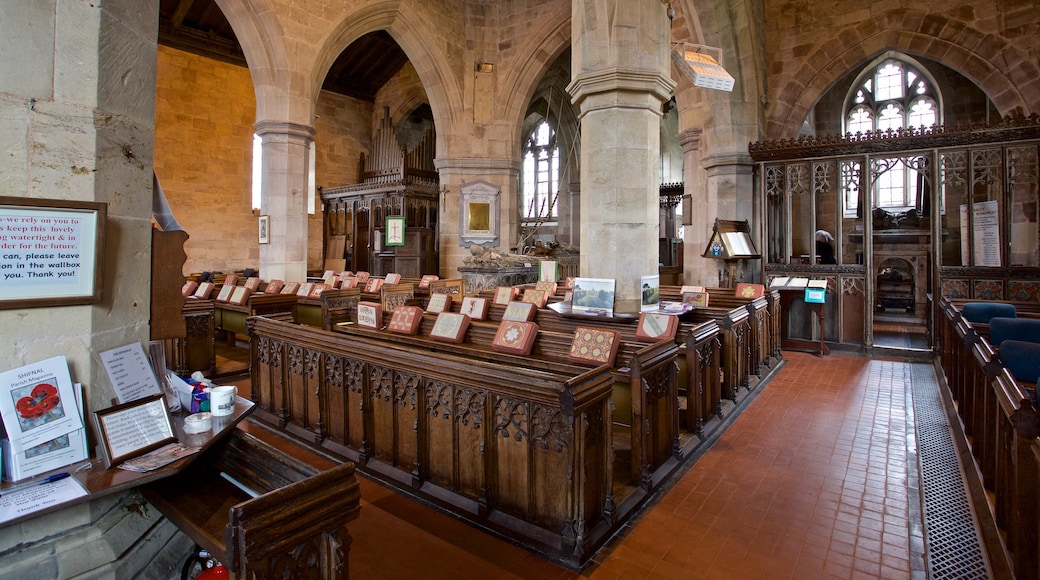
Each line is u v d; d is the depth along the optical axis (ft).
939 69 43.96
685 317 18.75
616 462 12.68
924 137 25.76
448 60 39.83
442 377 10.85
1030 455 7.35
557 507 9.38
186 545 6.80
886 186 46.93
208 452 7.38
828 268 28.35
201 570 6.82
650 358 11.76
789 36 33.53
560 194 59.98
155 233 7.29
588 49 17.33
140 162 6.80
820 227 46.42
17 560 5.23
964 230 36.88
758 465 13.17
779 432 15.55
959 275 25.23
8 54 5.37
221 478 6.82
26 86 5.50
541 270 33.76
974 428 12.77
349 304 24.36
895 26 30.91
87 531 5.74
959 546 9.50
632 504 10.73
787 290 29.22
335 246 52.95
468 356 13.57
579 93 17.67
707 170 32.37
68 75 5.83
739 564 9.06
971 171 25.09
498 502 10.23
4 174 5.35
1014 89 28.14
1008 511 8.73
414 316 16.22
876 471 12.80
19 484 5.31
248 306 24.63
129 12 6.56
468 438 10.58
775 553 9.38
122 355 6.50
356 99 57.77
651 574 8.76
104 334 6.30
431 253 48.98
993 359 10.71
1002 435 9.20
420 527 10.12
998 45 28.43
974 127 24.53
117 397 6.32
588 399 9.19
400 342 15.19
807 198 46.29
